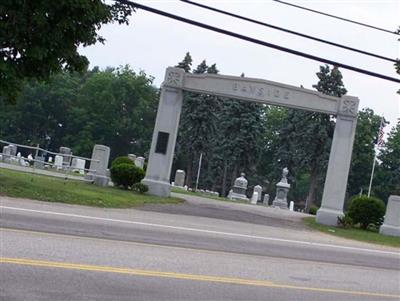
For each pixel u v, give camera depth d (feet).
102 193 77.56
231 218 80.53
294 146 229.86
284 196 168.76
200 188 247.70
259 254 45.29
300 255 48.75
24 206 52.75
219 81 95.91
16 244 33.06
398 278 43.19
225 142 225.76
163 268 32.78
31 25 59.26
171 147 95.76
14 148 140.05
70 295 24.47
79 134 298.76
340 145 94.17
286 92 94.99
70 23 60.70
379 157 280.72
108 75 307.99
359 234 83.87
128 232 45.70
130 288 27.14
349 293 33.50
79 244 36.14
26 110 303.27
